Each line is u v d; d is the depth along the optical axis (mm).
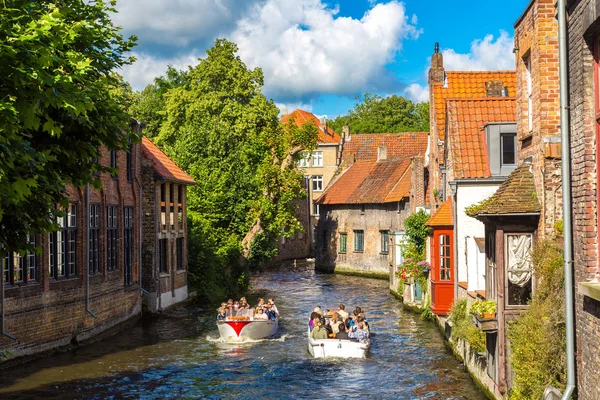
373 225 53500
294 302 37875
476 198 22594
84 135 12492
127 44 13422
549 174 14586
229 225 43125
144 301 32281
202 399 18734
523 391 13258
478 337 17578
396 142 68188
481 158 23125
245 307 29297
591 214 10172
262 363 22938
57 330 23875
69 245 24891
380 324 30094
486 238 17328
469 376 20234
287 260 69438
